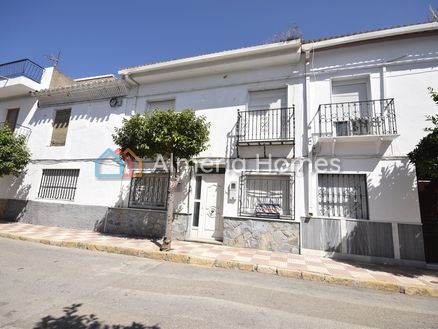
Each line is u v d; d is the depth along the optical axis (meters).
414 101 6.34
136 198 8.56
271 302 3.51
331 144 6.67
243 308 3.25
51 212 9.55
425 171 4.99
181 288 3.89
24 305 3.07
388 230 5.89
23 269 4.49
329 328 2.84
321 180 6.73
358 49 7.02
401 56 6.63
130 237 7.72
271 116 7.60
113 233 8.35
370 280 4.44
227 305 3.32
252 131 7.64
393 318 3.19
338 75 7.06
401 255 5.71
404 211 5.88
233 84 8.12
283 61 7.61
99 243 6.57
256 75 7.93
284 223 6.57
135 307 3.13
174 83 8.92
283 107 7.61
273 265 5.15
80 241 6.74
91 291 3.61
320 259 5.89
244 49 7.52
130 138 6.57
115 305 3.17
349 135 6.58
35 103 11.12
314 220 6.42
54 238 7.09
